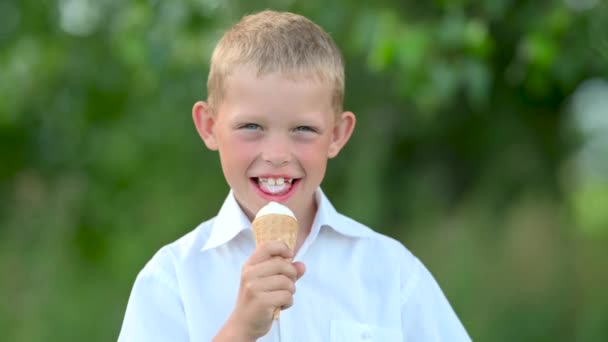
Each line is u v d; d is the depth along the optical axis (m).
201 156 13.95
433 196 13.54
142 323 4.42
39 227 14.27
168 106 12.79
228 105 4.31
